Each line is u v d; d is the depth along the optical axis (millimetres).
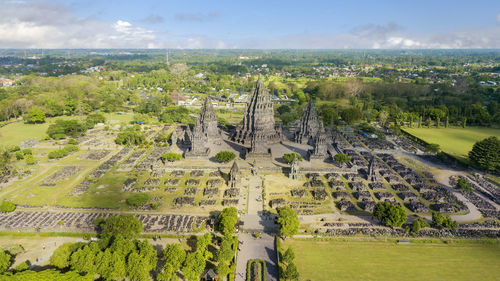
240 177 182750
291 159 198000
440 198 168250
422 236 133750
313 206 159125
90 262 100625
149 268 102562
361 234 134750
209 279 105750
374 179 192000
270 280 106375
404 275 110188
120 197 164750
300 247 125312
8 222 137875
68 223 137250
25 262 109500
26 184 178125
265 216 147750
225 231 125625
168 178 188750
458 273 112125
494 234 135375
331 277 108062
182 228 135750
